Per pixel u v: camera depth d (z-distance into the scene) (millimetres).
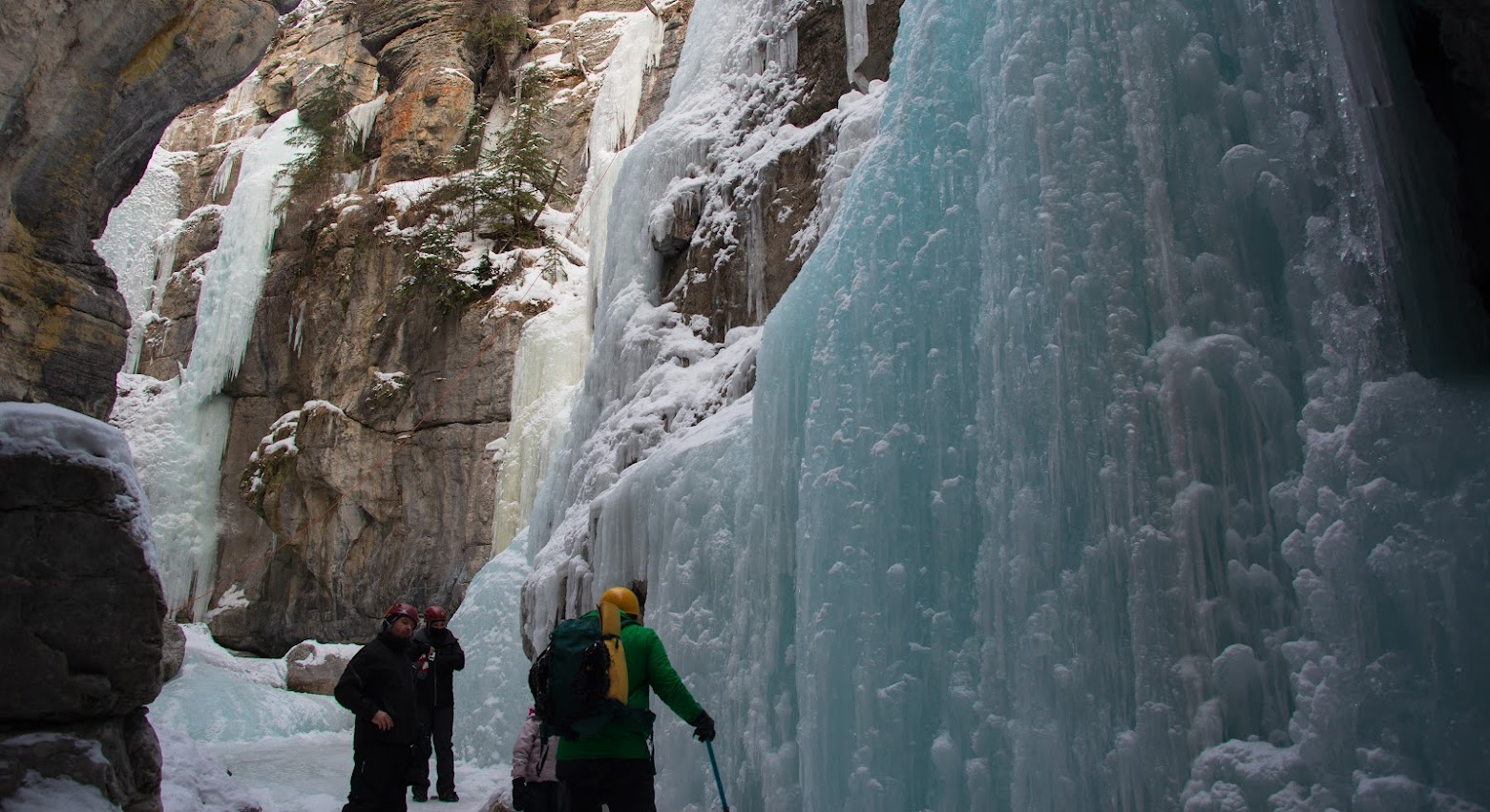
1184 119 4094
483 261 18438
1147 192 4059
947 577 4598
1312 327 3713
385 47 24406
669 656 6488
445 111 22312
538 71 22188
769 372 6086
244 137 27062
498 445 16891
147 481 21109
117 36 6285
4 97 5789
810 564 5117
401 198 20297
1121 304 4031
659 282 11008
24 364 6523
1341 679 3230
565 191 20766
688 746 6000
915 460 4887
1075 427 4027
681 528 6785
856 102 9461
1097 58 4363
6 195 6191
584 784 3977
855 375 5242
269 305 21781
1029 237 4375
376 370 18703
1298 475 3641
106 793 4613
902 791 4469
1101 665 3824
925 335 5027
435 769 10914
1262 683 3482
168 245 25219
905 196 5352
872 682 4633
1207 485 3709
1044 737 3877
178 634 14875
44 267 6582
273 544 20156
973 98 5199
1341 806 3146
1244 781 3303
